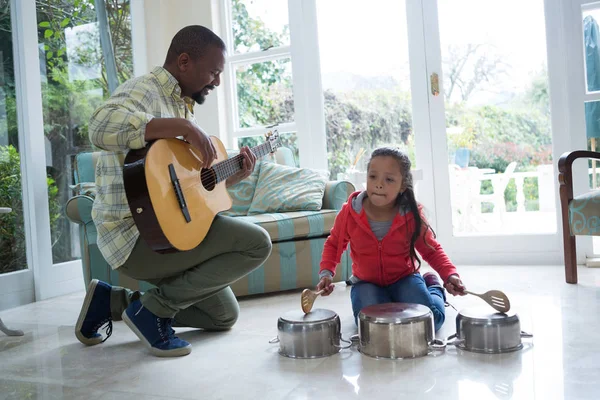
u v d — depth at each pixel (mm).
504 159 3332
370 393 1295
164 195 1521
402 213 1853
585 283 2502
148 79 1758
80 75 3332
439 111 3400
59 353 1831
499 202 3342
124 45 3662
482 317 1567
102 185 1737
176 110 1817
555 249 3178
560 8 3100
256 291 2625
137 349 1816
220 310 1946
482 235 3312
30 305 2801
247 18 3807
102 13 3504
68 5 3271
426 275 2049
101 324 1924
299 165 3688
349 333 1857
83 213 2436
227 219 1724
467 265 3264
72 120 3262
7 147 2877
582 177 3078
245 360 1616
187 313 1960
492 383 1314
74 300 2889
